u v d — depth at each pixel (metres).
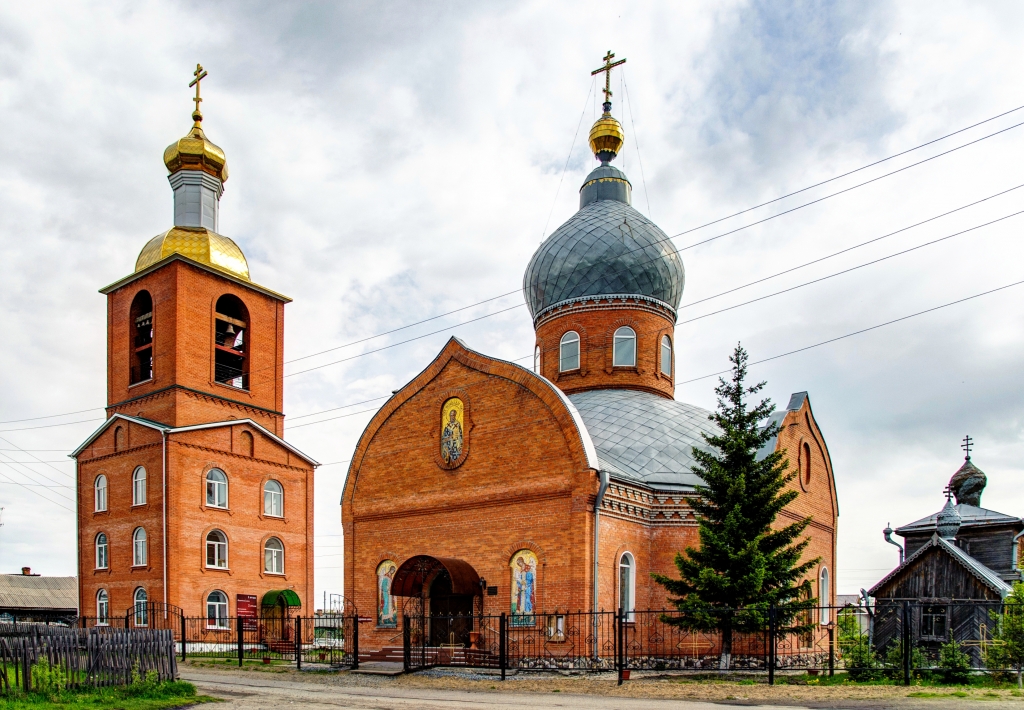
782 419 32.19
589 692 21.03
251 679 26.25
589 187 41.19
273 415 50.81
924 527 40.03
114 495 46.09
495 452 30.11
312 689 22.66
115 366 49.50
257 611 46.34
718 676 24.20
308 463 51.16
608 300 37.59
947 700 18.25
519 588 28.58
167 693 20.33
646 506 30.34
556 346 38.31
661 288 38.22
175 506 43.22
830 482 36.94
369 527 33.53
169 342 46.31
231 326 50.97
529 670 25.69
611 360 37.25
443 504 31.20
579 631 26.66
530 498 28.78
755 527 25.47
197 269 47.66
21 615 60.78
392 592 29.52
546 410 28.97
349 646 32.84
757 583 23.88
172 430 43.81
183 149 50.19
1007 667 22.22
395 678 25.53
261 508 47.91
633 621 28.83
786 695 19.58
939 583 30.91
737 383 26.78
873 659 24.50
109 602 45.03
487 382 30.88
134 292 49.06
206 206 50.72
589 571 27.08
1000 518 39.09
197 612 43.31
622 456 31.77
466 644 29.45
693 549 25.97
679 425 33.69
